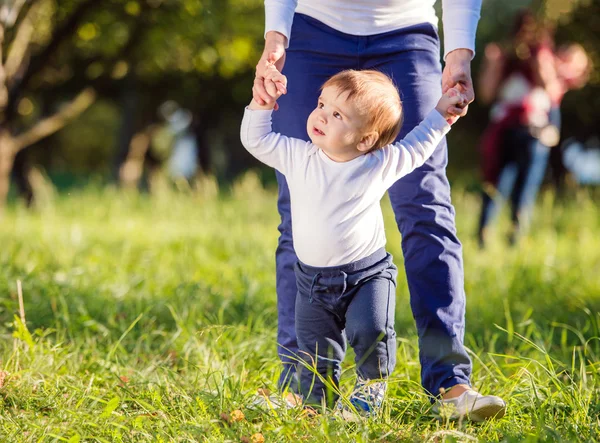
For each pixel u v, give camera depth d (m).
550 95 10.34
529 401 4.12
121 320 5.63
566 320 6.39
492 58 10.36
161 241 10.08
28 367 4.54
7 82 12.33
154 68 14.89
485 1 24.52
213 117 31.86
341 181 3.74
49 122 14.48
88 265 8.06
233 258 8.98
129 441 3.52
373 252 3.83
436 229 4.07
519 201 10.50
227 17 13.30
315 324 3.91
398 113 3.82
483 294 7.34
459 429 3.48
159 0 12.30
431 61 4.17
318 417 3.60
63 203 15.79
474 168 33.38
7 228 10.98
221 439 3.41
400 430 3.57
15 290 6.41
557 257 9.60
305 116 4.12
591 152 27.94
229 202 16.19
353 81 3.75
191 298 6.66
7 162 13.09
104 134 46.12
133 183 27.39
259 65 3.80
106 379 4.48
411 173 4.07
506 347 5.68
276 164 3.87
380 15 4.10
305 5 4.14
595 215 13.52
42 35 12.87
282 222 4.24
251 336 5.48
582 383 4.22
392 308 3.85
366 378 3.89
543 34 10.30
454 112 3.94
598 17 21.12
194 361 4.94
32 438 3.51
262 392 3.99
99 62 14.68
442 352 3.99
